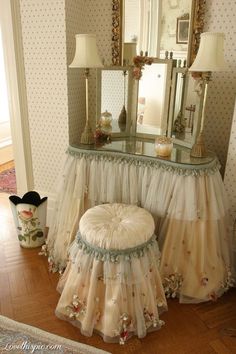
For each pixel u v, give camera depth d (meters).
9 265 2.25
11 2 2.32
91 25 2.44
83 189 2.08
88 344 1.63
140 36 2.30
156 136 2.26
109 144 2.16
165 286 1.97
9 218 2.89
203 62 1.69
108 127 2.30
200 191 1.80
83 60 1.95
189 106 2.04
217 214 1.83
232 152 1.92
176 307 1.89
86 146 2.11
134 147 2.10
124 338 1.61
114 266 1.56
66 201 2.14
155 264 1.71
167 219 1.91
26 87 2.50
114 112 2.28
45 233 2.56
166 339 1.66
